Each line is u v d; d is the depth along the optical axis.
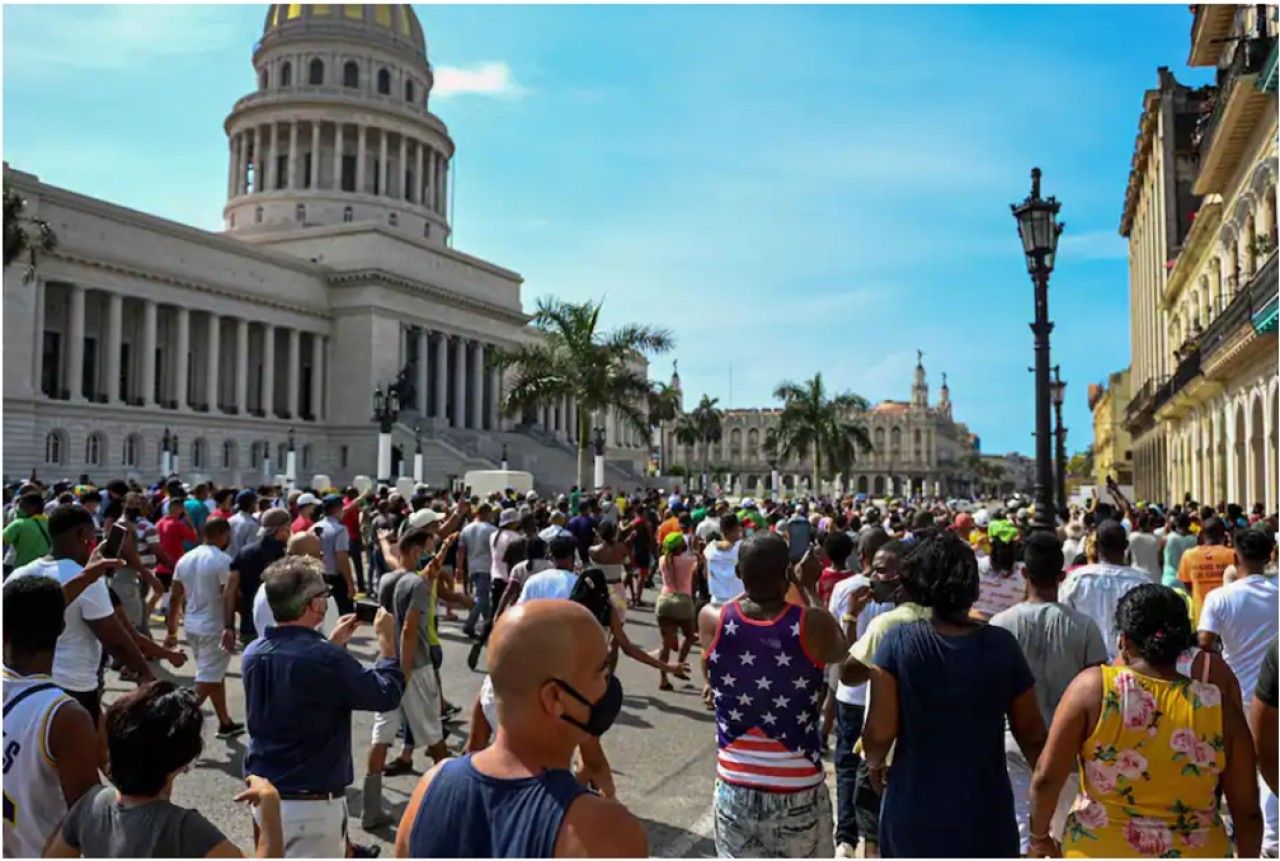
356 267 73.12
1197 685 3.75
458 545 15.67
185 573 9.09
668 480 76.50
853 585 7.38
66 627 6.21
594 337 35.47
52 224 54.84
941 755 3.99
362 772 8.23
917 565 4.19
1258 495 22.08
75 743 4.19
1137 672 3.81
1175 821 3.67
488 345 85.81
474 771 2.69
